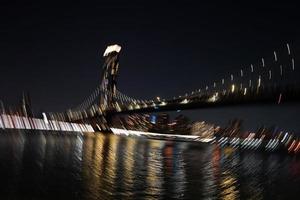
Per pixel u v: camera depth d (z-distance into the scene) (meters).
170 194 20.00
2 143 43.97
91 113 117.50
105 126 114.75
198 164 36.97
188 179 25.59
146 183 22.56
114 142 67.44
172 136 130.25
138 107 98.62
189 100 79.69
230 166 37.16
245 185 24.81
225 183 25.02
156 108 90.50
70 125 103.44
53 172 24.48
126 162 33.69
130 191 19.97
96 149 47.03
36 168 25.67
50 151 39.50
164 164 34.50
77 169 26.64
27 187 19.16
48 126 90.44
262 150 66.75
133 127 131.50
